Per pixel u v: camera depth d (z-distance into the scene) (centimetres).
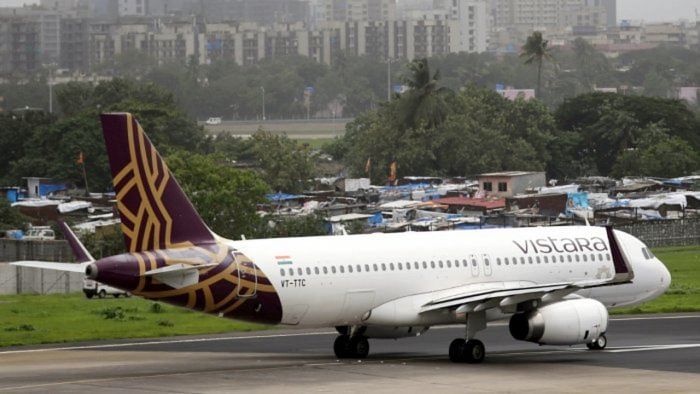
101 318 15662
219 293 10731
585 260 12700
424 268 11762
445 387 9844
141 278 10381
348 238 11675
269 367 11119
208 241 10881
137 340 13675
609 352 12281
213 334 14262
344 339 11931
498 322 15200
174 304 10662
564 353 12231
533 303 11362
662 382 10119
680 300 17538
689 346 12706
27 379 10369
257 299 10912
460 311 11325
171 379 10300
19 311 16588
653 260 13300
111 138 10469
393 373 10681
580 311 11381
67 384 10012
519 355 12106
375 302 11506
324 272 11219
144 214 10588
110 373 10744
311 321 11306
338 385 9944
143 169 10588
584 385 9956
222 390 9656
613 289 12950
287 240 11350
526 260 12369
